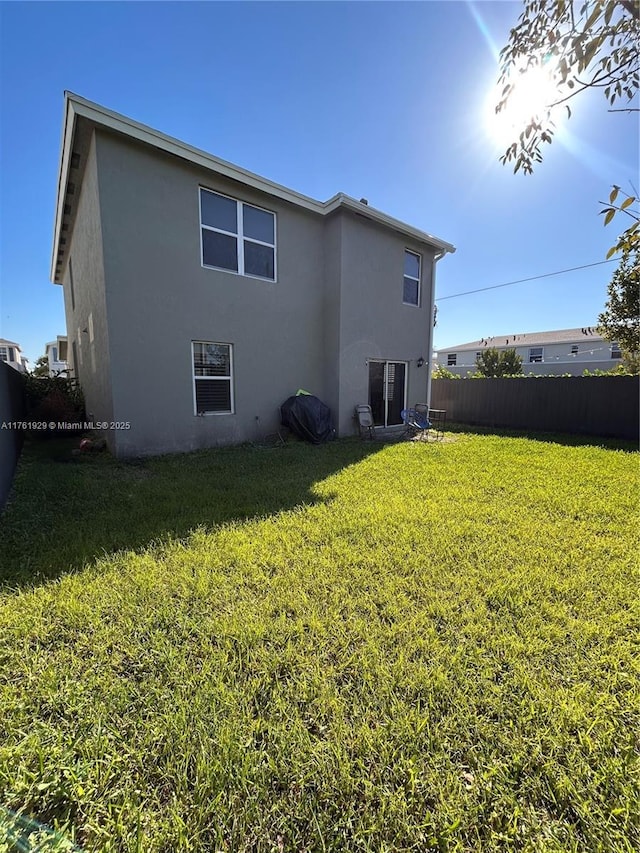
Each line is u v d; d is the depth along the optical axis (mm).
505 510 3945
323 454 6914
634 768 1353
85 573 2623
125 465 5922
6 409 4832
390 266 9641
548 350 25547
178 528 3451
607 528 3488
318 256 8773
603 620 2184
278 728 1482
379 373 9766
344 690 1685
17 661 1827
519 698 1642
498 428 10898
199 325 7008
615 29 1485
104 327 6215
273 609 2248
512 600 2355
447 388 12406
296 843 1137
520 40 1847
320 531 3377
